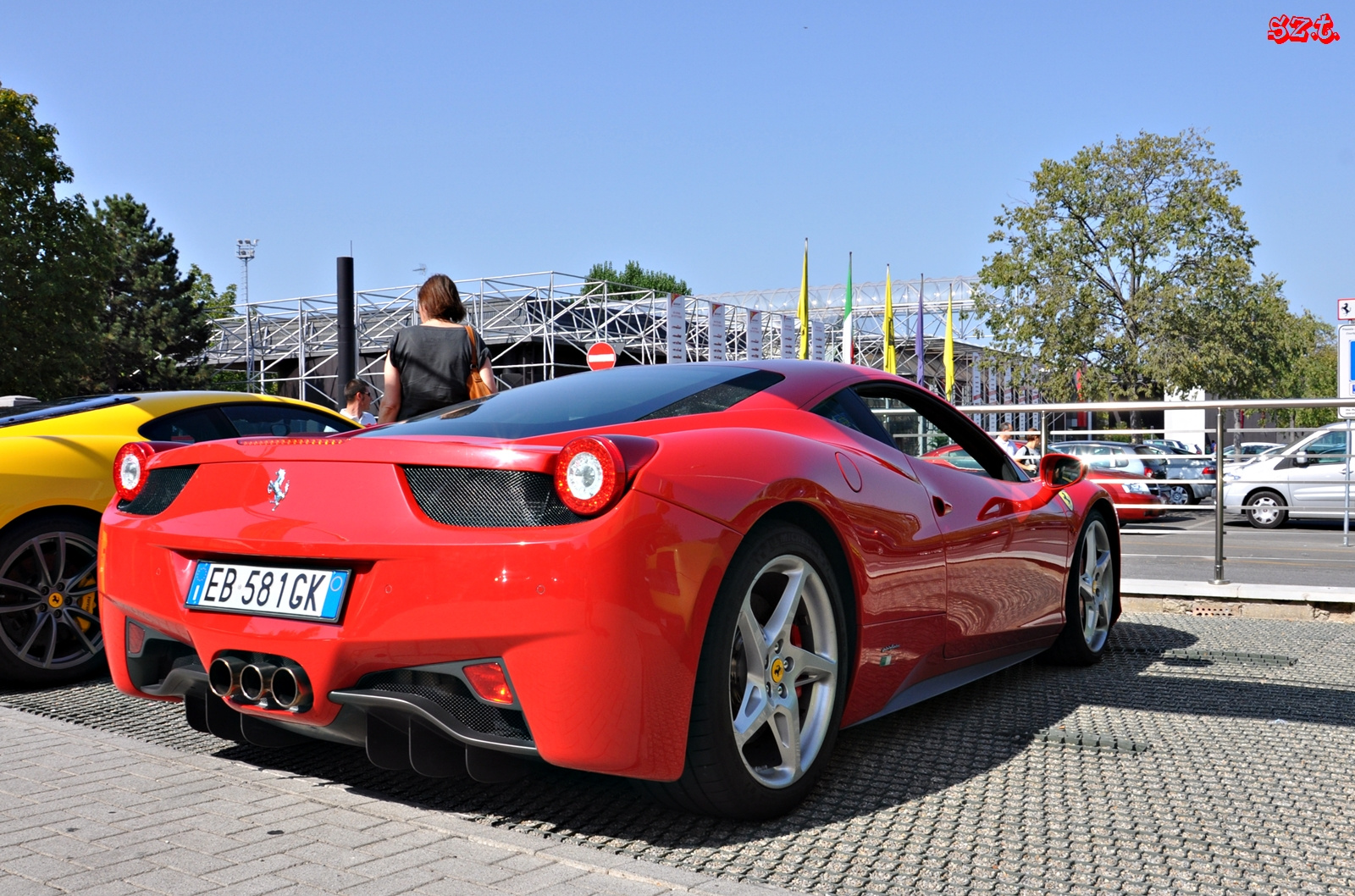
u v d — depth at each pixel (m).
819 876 2.16
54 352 28.48
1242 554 9.62
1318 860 2.26
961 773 2.90
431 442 2.34
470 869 2.10
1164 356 31.70
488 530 2.23
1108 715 3.59
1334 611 5.61
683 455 2.35
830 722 2.70
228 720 2.73
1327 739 3.26
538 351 34.78
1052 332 33.31
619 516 2.18
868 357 42.22
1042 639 4.12
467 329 4.86
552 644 2.15
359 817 2.42
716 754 2.33
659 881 2.05
